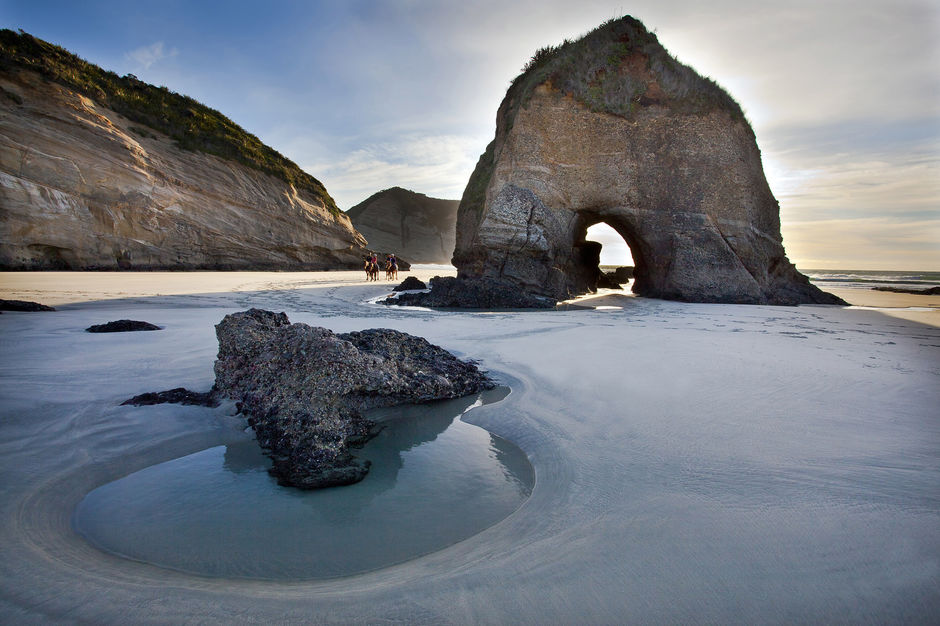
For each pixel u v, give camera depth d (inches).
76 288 637.9
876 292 937.5
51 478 131.5
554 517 113.9
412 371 213.8
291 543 107.6
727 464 135.3
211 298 572.4
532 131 732.7
